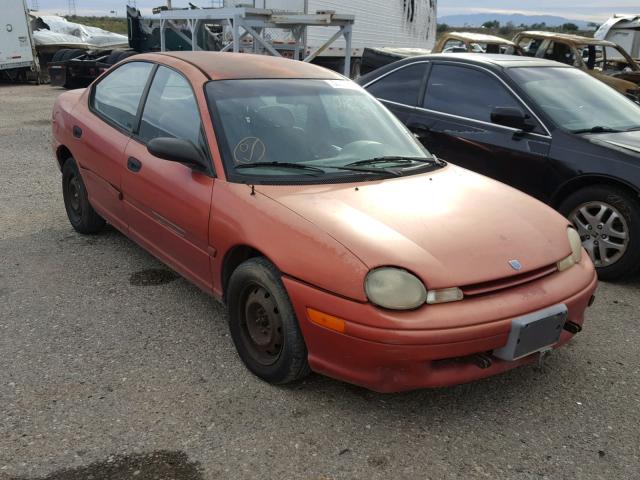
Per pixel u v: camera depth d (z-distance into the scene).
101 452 2.51
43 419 2.71
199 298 4.02
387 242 2.68
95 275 4.35
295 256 2.75
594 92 5.52
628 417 2.89
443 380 2.60
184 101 3.70
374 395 2.98
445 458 2.55
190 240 3.43
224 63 3.93
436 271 2.59
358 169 3.38
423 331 2.49
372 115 3.98
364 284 2.54
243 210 3.04
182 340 3.46
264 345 3.01
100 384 3.00
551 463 2.55
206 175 3.32
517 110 4.93
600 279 4.65
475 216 3.02
